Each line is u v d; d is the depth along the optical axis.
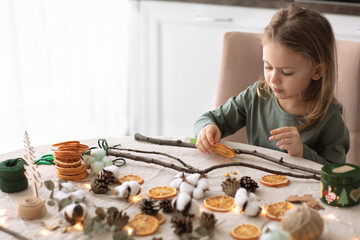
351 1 2.50
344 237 0.90
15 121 2.36
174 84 2.84
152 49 2.79
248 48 1.80
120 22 2.80
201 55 2.76
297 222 0.86
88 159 1.17
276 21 1.38
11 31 2.24
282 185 1.11
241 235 0.89
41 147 1.33
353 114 1.74
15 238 0.90
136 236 0.90
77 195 1.00
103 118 2.84
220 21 2.66
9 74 2.29
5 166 1.07
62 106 2.58
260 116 1.62
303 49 1.32
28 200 0.97
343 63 1.74
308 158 1.37
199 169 1.20
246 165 1.19
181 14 2.70
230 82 1.81
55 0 2.42
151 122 2.94
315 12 1.46
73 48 2.56
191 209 0.94
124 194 1.02
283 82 1.36
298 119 1.53
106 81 2.80
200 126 1.49
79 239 0.89
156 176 1.16
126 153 1.24
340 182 1.00
